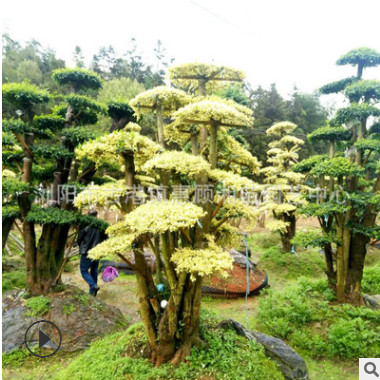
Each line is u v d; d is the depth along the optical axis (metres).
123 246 3.39
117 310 6.09
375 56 6.12
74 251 9.33
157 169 4.10
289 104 23.67
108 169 6.85
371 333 5.32
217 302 7.38
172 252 3.99
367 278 8.62
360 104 6.05
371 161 7.41
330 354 5.25
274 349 4.58
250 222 4.38
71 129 5.97
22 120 5.96
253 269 8.95
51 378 4.26
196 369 3.78
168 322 3.92
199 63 5.32
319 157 6.93
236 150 5.05
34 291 5.79
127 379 3.67
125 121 7.16
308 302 6.36
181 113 3.90
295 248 11.48
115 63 25.39
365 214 6.37
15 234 10.48
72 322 5.26
